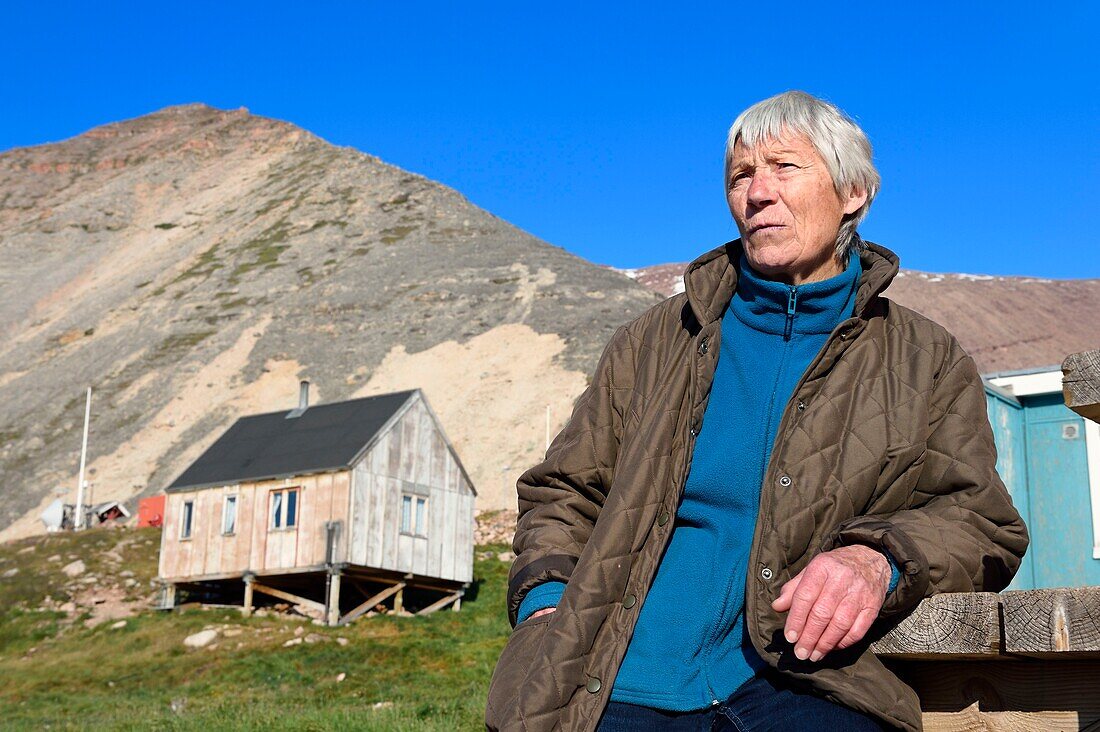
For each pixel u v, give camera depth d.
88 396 53.62
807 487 1.93
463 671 21.58
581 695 1.92
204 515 30.47
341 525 28.12
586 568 2.00
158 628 26.80
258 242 100.31
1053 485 9.78
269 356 72.00
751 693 1.89
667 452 2.10
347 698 18.91
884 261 2.13
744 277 2.23
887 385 2.04
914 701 1.76
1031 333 128.88
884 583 1.70
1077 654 1.56
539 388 60.59
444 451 31.23
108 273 103.88
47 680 22.59
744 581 1.98
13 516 57.16
